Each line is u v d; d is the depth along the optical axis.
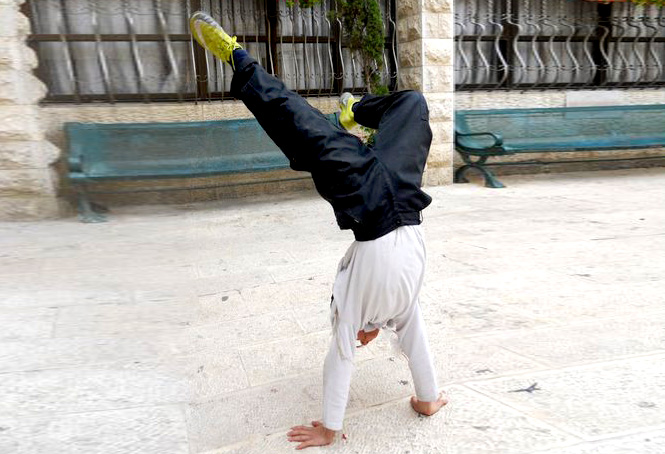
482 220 5.73
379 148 1.99
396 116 2.06
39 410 1.39
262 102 1.87
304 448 2.05
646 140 8.60
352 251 1.99
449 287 3.77
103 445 1.29
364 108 2.22
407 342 2.20
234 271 4.22
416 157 2.00
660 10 9.61
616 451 1.94
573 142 8.33
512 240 4.92
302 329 3.16
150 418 1.40
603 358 2.66
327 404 2.05
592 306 3.35
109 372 1.41
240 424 2.22
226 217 6.18
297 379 2.60
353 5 7.31
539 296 3.54
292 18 7.66
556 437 2.04
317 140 1.86
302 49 7.91
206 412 2.30
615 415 2.17
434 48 7.51
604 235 5.01
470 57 8.88
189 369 2.64
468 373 2.58
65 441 1.32
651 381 2.43
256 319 3.30
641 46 9.68
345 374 2.04
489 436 2.08
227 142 6.68
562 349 2.78
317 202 7.03
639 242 4.74
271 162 6.96
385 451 2.02
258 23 7.63
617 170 9.28
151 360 1.41
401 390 2.48
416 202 1.98
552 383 2.45
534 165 9.14
